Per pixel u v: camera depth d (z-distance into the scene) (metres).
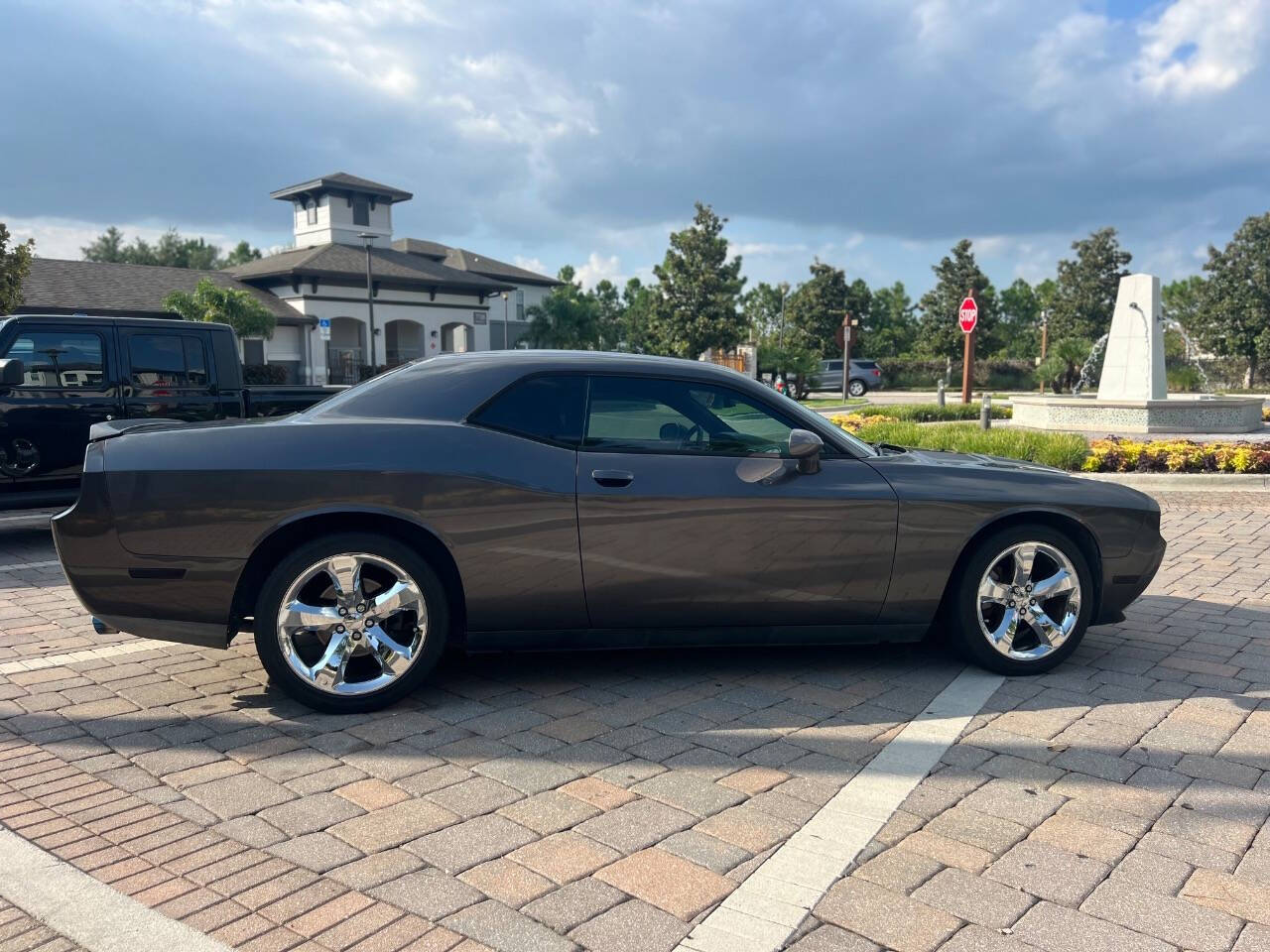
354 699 4.00
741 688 4.39
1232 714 4.11
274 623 3.90
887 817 3.13
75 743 3.73
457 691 4.32
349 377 41.50
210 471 3.84
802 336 61.75
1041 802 3.25
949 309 58.97
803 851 2.90
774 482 4.25
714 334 47.00
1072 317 59.44
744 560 4.21
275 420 4.18
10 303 19.28
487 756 3.61
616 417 4.23
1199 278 53.62
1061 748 3.72
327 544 3.90
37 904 2.58
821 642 4.46
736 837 2.99
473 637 4.15
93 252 79.94
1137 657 4.93
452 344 47.81
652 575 4.15
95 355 7.96
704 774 3.46
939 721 4.00
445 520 3.97
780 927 2.50
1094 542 4.62
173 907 2.57
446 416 4.11
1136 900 2.64
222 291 32.34
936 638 5.25
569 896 2.64
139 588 3.85
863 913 2.57
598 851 2.89
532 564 4.05
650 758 3.60
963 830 3.05
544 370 4.25
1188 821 3.12
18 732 3.85
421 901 2.61
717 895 2.65
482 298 46.47
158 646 5.08
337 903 2.60
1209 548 7.91
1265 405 25.61
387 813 3.14
